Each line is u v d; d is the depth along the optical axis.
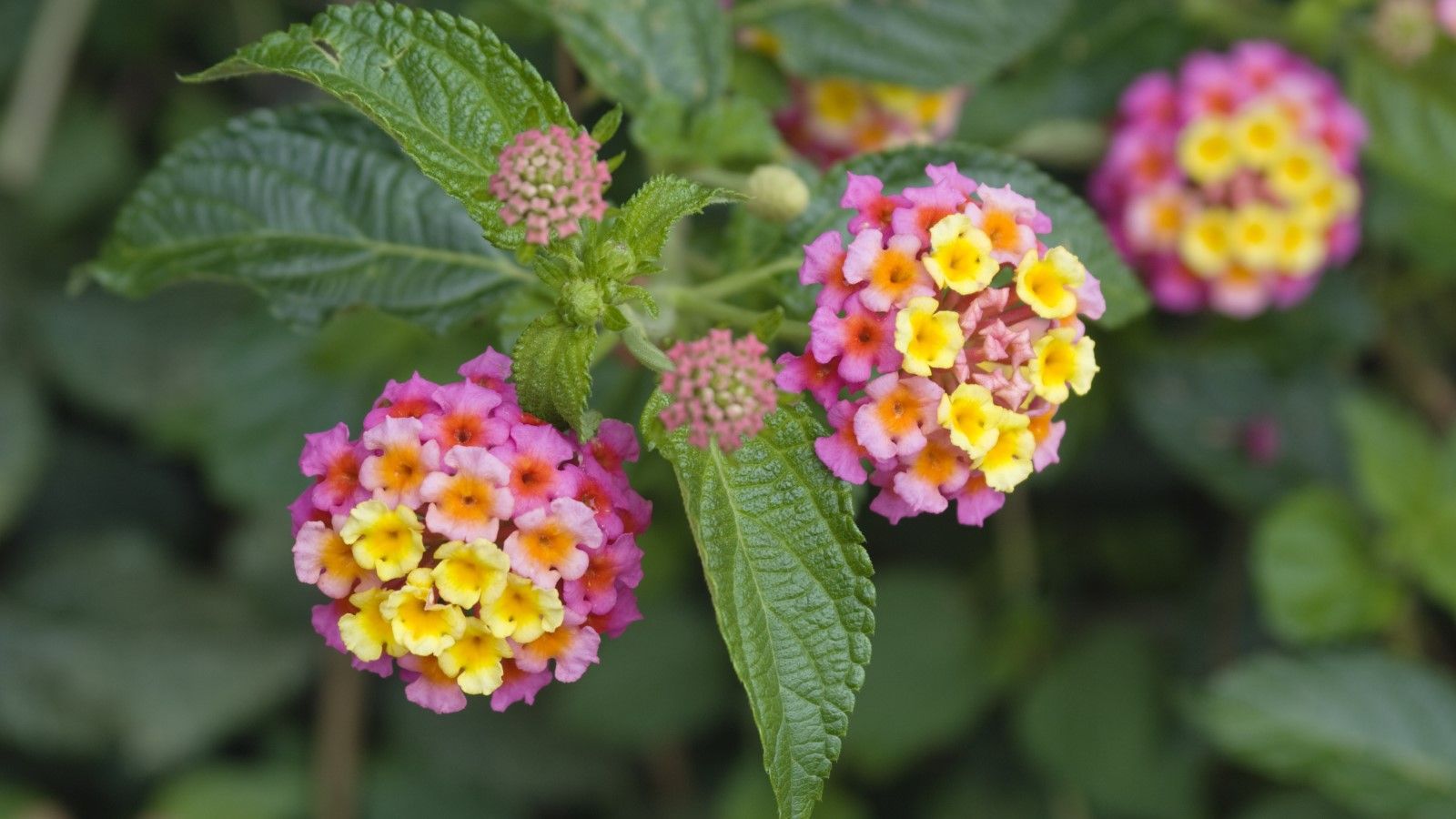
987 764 0.68
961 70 0.57
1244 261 0.60
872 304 0.48
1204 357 0.62
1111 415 0.67
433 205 0.53
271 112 0.53
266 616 0.69
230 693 0.67
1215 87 0.60
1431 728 0.60
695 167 0.54
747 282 0.52
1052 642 0.67
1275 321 0.62
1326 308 0.62
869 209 0.49
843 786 0.68
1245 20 0.61
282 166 0.53
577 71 0.57
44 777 0.68
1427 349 0.70
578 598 0.48
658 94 0.54
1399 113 0.62
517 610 0.48
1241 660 0.65
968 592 0.67
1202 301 0.61
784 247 0.52
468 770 0.68
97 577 0.68
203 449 0.65
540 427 0.48
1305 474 0.63
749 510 0.49
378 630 0.48
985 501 0.49
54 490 0.70
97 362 0.67
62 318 0.68
